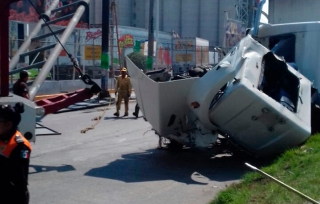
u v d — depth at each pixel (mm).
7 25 8969
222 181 9523
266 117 9820
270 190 7262
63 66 28703
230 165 10891
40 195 8625
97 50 31047
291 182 7480
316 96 11773
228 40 57656
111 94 29047
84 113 21016
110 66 31469
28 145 4699
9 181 4543
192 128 10633
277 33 12898
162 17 72062
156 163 11227
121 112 21375
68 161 11406
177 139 11039
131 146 13336
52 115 20250
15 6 27328
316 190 6930
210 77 9781
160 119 10383
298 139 10117
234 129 10062
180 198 8430
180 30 72188
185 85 10055
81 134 15305
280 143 10133
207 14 71125
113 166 10898
